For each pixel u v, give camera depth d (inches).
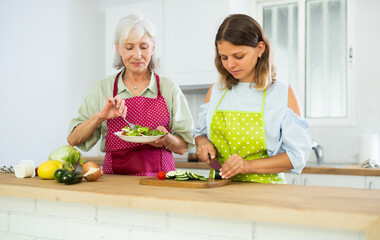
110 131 69.6
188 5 117.2
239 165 52.0
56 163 57.7
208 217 41.4
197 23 116.0
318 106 124.2
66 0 128.4
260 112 58.4
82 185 50.6
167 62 120.5
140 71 69.2
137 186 49.9
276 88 58.9
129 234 45.7
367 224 32.1
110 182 54.3
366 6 117.3
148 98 70.4
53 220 50.8
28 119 113.7
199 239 41.9
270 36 131.6
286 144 56.9
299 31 126.2
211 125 62.2
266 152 60.3
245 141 59.5
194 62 116.5
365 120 116.5
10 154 107.5
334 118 121.1
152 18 123.0
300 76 125.6
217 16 112.9
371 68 116.4
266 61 57.9
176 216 43.0
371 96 116.1
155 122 69.6
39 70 117.7
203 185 48.8
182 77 118.3
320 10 124.6
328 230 36.5
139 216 45.1
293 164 54.5
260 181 58.7
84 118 70.4
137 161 68.2
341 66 121.8
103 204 43.4
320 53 124.3
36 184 51.4
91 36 140.4
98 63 144.2
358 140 116.9
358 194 43.3
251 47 54.9
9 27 107.4
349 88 119.3
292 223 34.6
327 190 46.7
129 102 69.6
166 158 71.1
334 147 119.4
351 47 118.9
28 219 52.9
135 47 66.5
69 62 130.0
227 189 47.3
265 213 35.6
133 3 132.6
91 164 60.1
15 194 49.9
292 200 38.9
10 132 107.4
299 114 57.5
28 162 60.9
